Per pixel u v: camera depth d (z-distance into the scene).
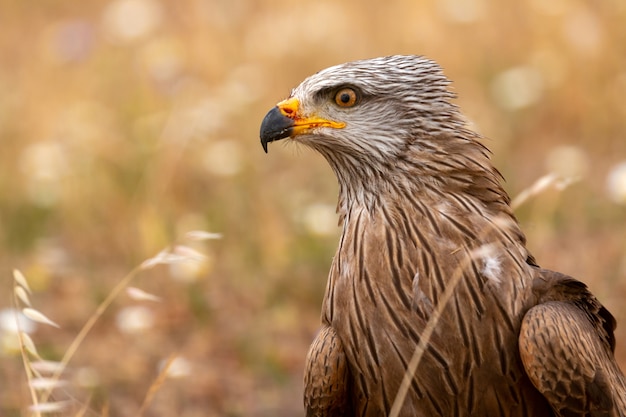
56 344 12.27
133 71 17.81
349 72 8.07
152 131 15.30
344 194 8.18
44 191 14.94
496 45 18.08
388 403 7.77
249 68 17.27
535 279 7.79
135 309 12.26
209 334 12.47
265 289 12.97
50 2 21.97
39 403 8.37
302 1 19.30
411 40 18.36
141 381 11.52
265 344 12.23
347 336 7.80
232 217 14.19
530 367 7.50
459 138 7.93
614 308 11.31
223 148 15.05
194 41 18.25
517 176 15.37
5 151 16.31
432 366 7.60
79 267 13.92
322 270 13.02
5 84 18.55
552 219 13.37
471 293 7.57
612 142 16.06
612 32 17.34
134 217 14.42
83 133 15.38
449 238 7.69
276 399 11.50
